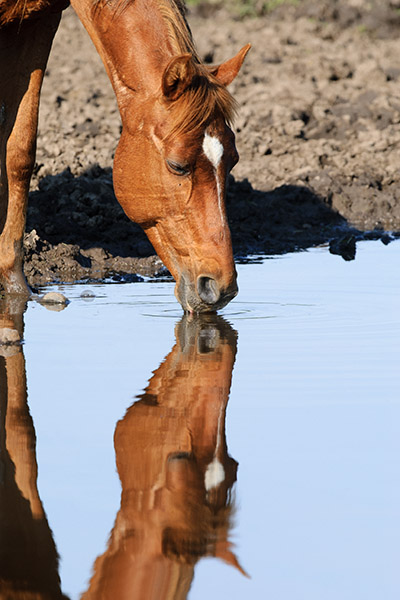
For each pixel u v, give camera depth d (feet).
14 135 43.34
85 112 81.35
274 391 27.04
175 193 35.63
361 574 16.52
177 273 37.27
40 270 49.06
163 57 36.14
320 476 20.62
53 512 19.13
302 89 90.12
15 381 28.30
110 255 52.54
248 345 32.86
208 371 29.32
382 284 44.93
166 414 25.02
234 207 62.23
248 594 15.93
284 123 79.56
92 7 37.22
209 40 112.57
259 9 134.21
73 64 102.37
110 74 37.68
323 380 28.07
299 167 70.95
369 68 98.48
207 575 16.58
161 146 35.32
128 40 36.40
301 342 33.22
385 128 80.64
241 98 87.92
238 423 24.21
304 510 18.97
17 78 42.60
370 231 61.52
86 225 56.75
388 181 69.82
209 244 35.60
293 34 118.32
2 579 16.72
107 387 27.61
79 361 30.76
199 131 34.42
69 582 16.65
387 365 29.81
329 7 129.90
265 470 21.03
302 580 16.35
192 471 21.03
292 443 22.68
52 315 38.75
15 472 21.04
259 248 56.44
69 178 62.54
